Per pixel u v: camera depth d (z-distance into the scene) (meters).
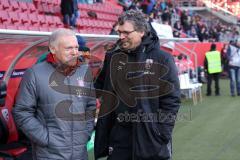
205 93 17.30
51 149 3.69
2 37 4.49
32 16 14.68
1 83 5.33
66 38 3.69
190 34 28.17
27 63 7.23
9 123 5.36
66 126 3.71
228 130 10.10
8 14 13.48
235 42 16.36
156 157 3.86
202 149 8.35
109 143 4.03
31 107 3.69
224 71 22.91
